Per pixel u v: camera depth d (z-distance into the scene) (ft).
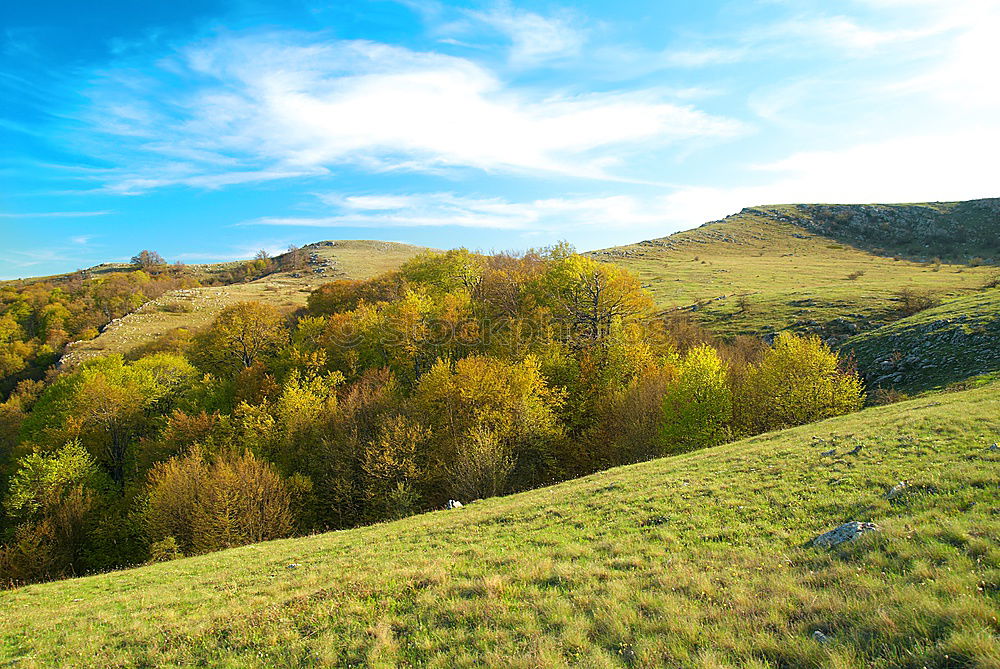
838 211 611.88
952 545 34.45
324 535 90.84
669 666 27.66
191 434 178.91
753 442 99.50
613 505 66.28
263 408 178.70
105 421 193.88
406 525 82.74
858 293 281.54
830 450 70.54
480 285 260.62
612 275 219.61
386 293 290.56
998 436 60.49
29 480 154.92
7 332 362.94
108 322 370.94
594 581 40.93
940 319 179.73
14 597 71.41
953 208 568.41
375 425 162.20
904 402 111.04
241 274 625.41
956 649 23.38
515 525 66.13
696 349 162.50
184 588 62.44
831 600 30.66
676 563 42.22
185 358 255.29
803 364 145.48
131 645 43.73
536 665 29.66
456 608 38.91
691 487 67.05
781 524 47.83
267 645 38.60
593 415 179.42
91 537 149.79
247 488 132.26
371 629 38.01
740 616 31.35
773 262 461.78
